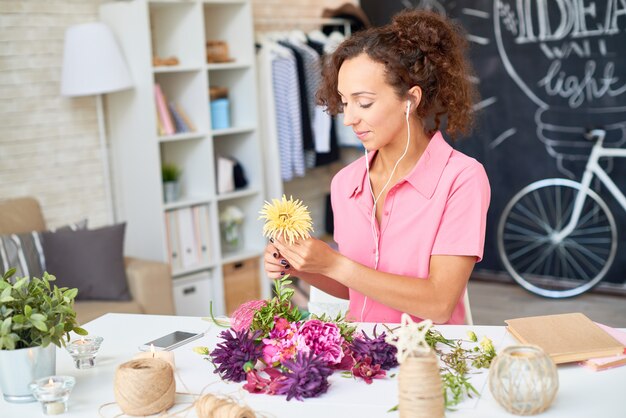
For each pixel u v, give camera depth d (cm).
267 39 482
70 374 167
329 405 143
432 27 178
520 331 167
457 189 181
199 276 441
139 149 423
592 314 450
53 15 415
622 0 468
